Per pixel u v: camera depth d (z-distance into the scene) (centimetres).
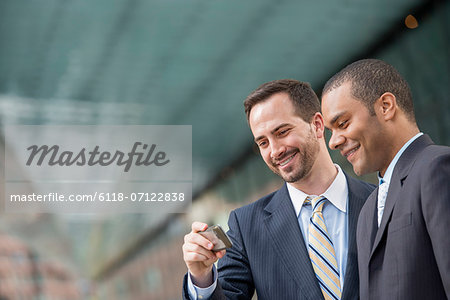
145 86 2041
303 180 297
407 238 215
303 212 302
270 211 308
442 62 1293
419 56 1386
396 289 215
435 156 216
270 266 291
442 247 199
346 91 237
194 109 2325
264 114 289
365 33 1555
